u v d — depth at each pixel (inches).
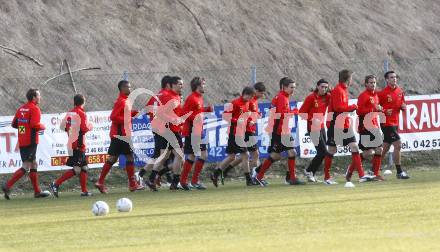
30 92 2496.3
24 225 1695.4
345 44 3828.7
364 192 2144.4
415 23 4092.0
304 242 1242.6
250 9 3826.3
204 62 3531.0
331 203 1862.7
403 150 3006.9
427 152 3211.1
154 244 1300.4
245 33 3705.7
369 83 2539.4
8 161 2682.1
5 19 3385.8
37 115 2485.2
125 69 3378.4
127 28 3560.5
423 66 3814.0
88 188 2805.1
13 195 2684.5
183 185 2583.7
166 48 3531.0
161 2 3718.0
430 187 2215.8
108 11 3604.8
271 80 3511.3
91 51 3408.0
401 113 2999.5
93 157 2751.0
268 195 2193.7
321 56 3725.4
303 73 3597.4
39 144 2696.9
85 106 3134.8
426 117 3029.0
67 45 3395.7
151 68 3420.3
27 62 3260.3
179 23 3651.6
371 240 1232.8
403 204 1761.8
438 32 4089.6
